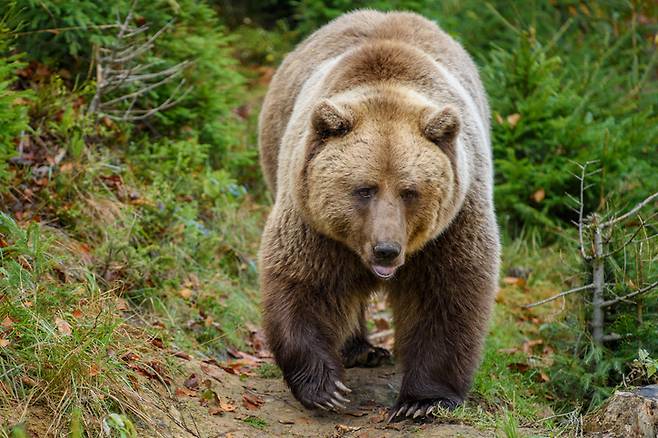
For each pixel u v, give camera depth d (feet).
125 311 35.45
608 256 36.32
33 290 29.19
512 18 64.08
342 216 28.91
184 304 37.99
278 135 40.45
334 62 33.99
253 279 44.52
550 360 39.42
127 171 42.39
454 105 32.01
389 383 35.27
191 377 31.89
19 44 44.11
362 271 31.58
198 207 45.57
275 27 75.51
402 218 28.25
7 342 26.14
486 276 31.40
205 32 50.55
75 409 24.41
